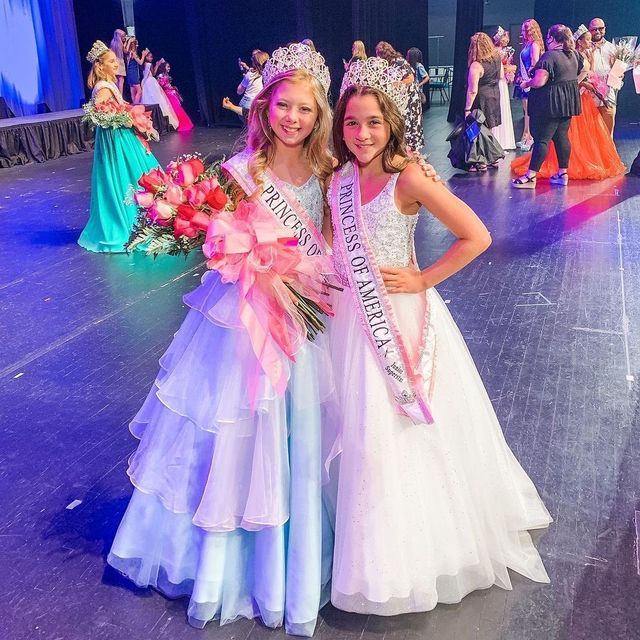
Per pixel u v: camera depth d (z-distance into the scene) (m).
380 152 1.55
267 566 1.67
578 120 6.79
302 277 1.63
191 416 1.63
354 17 13.37
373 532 1.61
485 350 3.16
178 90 14.59
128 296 4.05
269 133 1.62
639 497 2.13
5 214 6.28
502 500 1.88
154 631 1.70
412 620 1.71
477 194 6.39
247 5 13.43
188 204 1.57
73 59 13.29
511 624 1.69
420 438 1.65
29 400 2.85
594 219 5.38
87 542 2.03
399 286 1.58
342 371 1.67
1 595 1.83
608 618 1.70
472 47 7.25
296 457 1.64
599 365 3.00
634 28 13.24
